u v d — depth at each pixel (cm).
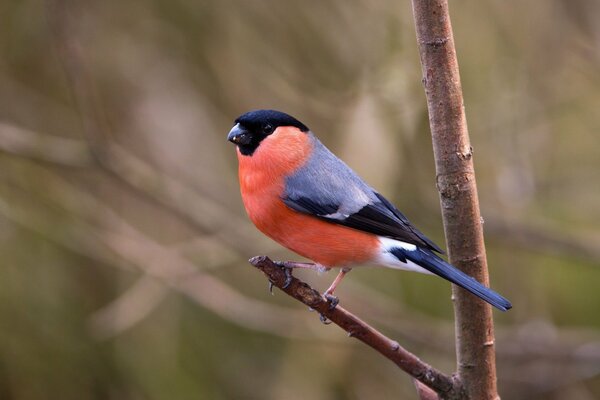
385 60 1072
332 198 718
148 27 1113
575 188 1223
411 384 1187
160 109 1130
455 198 526
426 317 1177
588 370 1236
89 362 1127
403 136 1086
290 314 1105
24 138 1047
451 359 1249
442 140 521
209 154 1141
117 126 1134
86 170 1098
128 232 1106
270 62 1105
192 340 1197
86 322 1132
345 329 550
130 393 1129
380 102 1056
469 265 535
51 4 979
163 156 1130
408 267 705
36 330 1116
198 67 1127
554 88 1139
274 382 1188
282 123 753
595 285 1241
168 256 1072
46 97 1145
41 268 1127
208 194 1140
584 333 1164
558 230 1134
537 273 1234
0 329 1102
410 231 716
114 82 1129
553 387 1245
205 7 1103
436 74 516
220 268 1219
